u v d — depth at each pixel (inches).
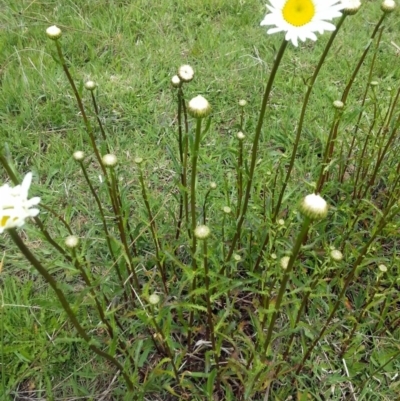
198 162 22.2
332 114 24.2
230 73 26.5
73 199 20.9
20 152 22.5
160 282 17.5
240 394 15.1
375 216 19.3
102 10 30.0
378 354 16.1
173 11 30.5
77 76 25.7
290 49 28.2
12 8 29.3
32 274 18.1
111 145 22.9
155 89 25.7
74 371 15.7
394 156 20.1
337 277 16.0
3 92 24.6
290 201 19.5
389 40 28.6
